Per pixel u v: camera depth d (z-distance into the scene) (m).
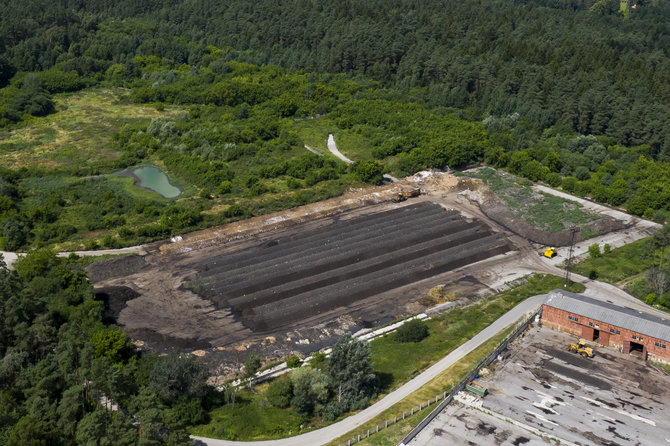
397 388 83.38
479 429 73.69
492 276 116.06
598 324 90.44
